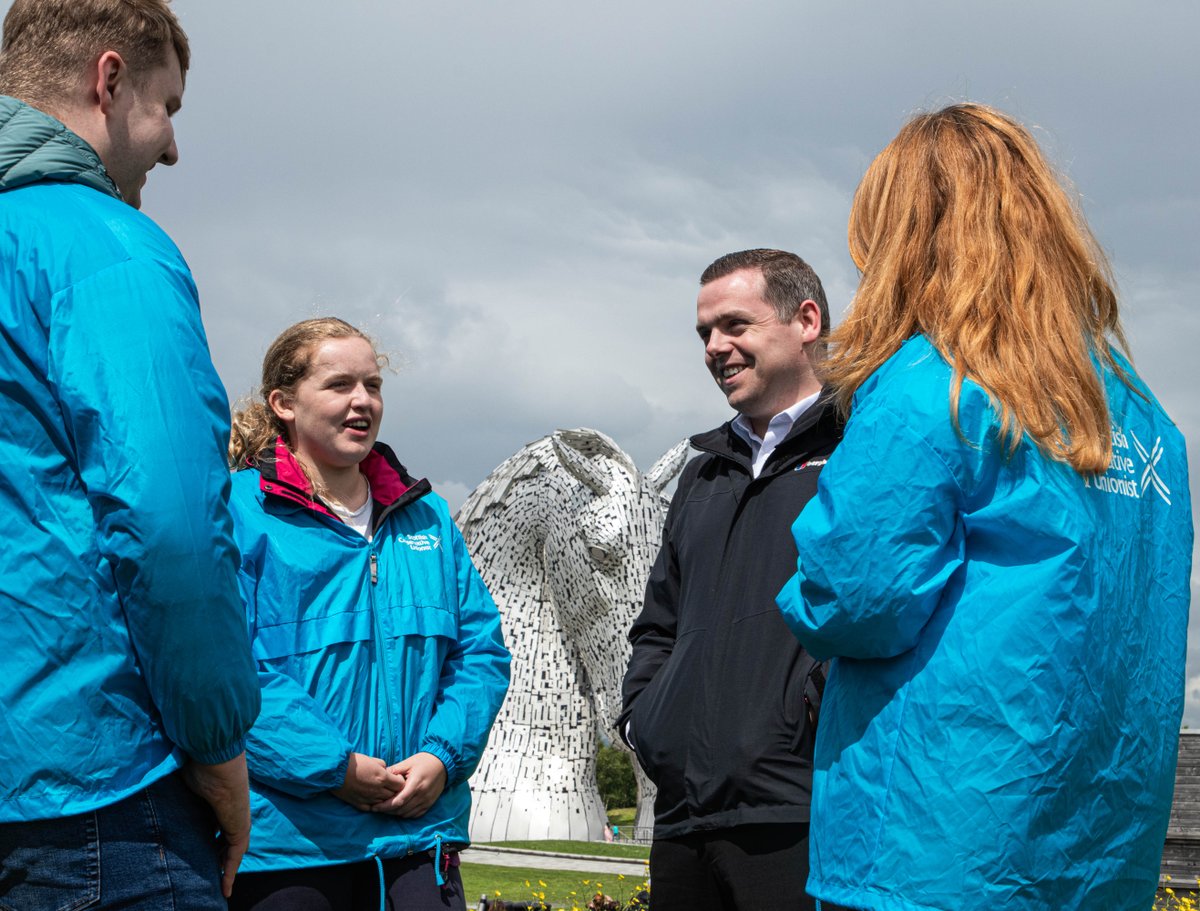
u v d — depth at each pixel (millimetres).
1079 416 2059
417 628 3352
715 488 3529
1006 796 1922
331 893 3059
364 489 3557
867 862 2010
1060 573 1989
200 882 1986
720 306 3469
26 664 1870
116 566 1881
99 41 2184
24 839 1864
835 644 2092
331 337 3494
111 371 1904
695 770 3154
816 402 3340
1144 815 2082
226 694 1940
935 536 2031
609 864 13508
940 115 2365
